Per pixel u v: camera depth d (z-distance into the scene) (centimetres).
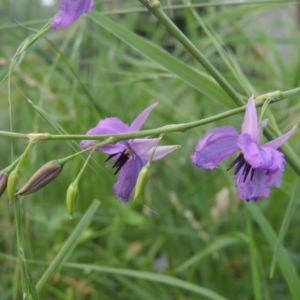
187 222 34
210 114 41
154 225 34
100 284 30
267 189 16
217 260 32
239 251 33
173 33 18
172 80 42
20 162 15
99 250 33
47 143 38
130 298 32
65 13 16
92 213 22
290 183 29
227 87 18
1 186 15
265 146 16
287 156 19
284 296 31
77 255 31
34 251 32
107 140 15
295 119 31
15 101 40
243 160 16
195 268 31
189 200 36
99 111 30
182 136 37
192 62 40
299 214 36
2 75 30
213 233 33
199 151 16
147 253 36
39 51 34
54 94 34
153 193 35
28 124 39
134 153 17
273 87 36
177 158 36
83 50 40
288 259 21
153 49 22
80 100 36
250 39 39
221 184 39
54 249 31
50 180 15
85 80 37
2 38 34
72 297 30
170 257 33
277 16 50
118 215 31
